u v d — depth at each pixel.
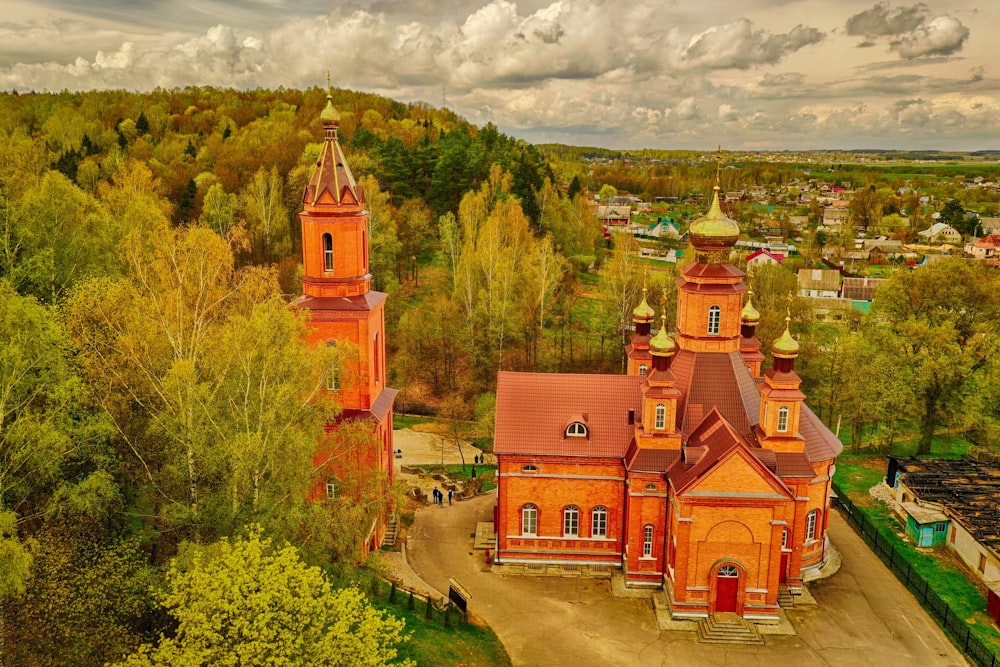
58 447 29.70
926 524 50.72
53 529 30.11
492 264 81.25
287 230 95.00
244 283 39.88
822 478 45.59
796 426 43.31
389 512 38.88
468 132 152.00
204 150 121.25
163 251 37.56
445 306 82.06
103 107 165.88
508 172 105.06
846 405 73.19
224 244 38.38
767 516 40.34
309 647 24.50
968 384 65.88
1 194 47.22
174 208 93.44
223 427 33.50
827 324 102.38
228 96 186.50
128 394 35.25
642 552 45.19
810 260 156.75
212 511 33.00
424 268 103.88
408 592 42.84
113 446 34.72
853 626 41.78
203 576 24.64
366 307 43.16
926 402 67.88
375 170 104.19
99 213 49.84
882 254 176.88
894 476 59.78
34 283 43.41
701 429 45.00
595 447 46.50
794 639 40.50
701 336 47.22
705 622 41.41
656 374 44.00
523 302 83.06
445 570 47.22
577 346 88.69
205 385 33.16
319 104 182.12
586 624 41.72
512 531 47.62
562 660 38.50
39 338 30.45
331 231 42.91
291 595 25.06
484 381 80.81
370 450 42.81
